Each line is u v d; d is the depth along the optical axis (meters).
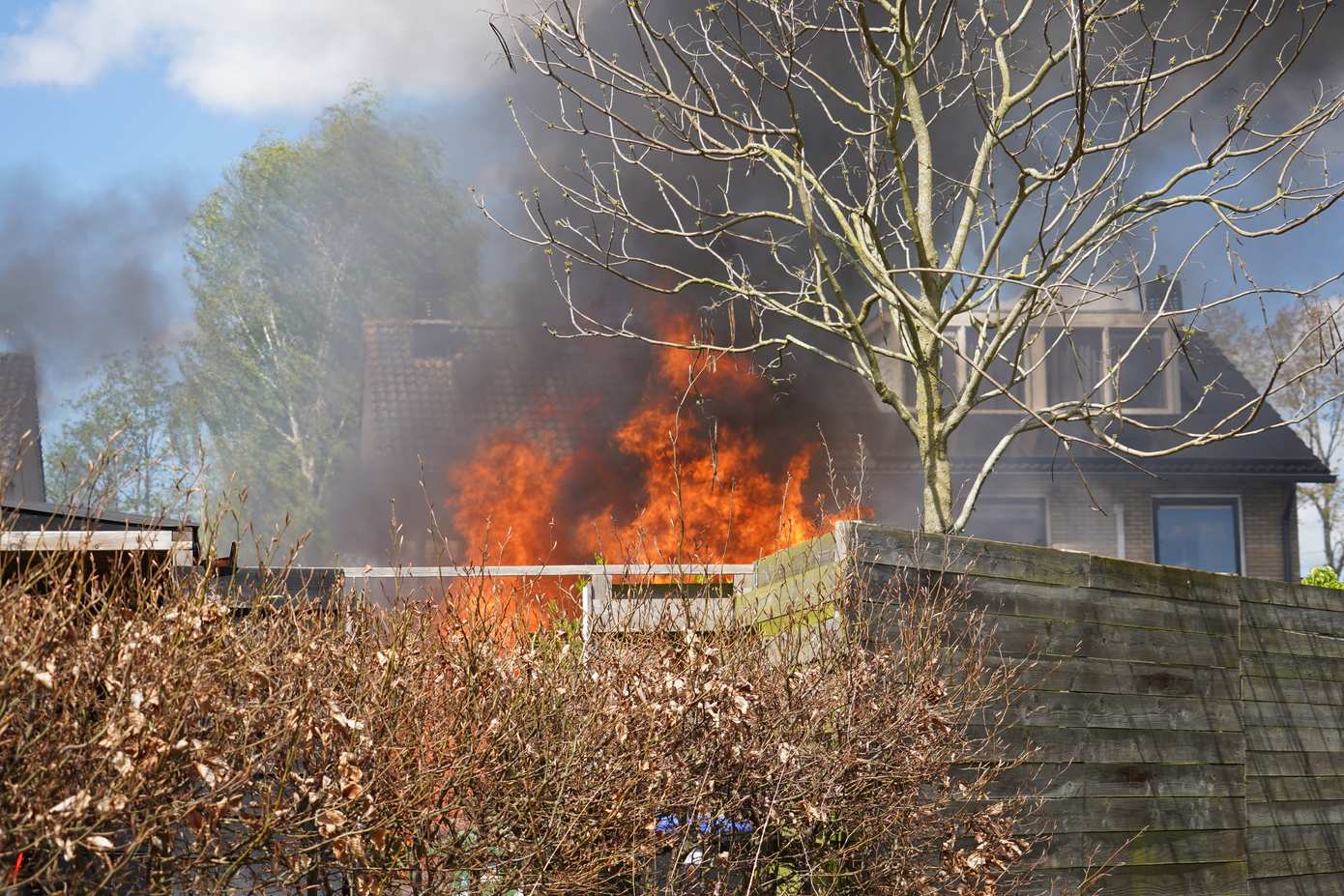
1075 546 17.92
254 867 3.64
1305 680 6.23
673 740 4.15
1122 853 5.25
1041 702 5.14
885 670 4.55
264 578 4.17
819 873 4.26
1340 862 6.11
